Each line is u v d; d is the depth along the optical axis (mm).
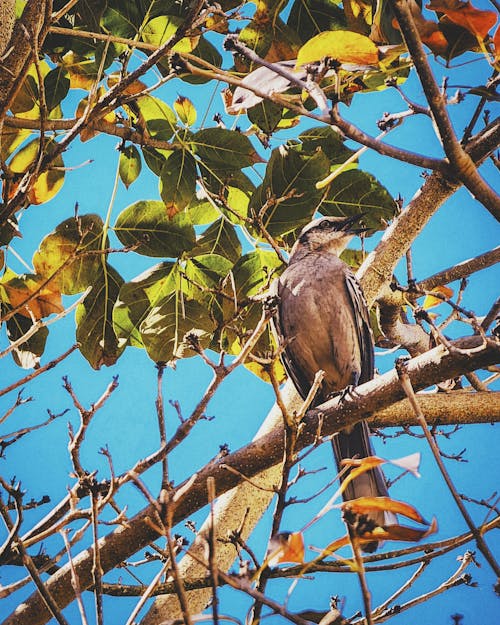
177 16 7254
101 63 6395
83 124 6184
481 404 6383
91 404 5387
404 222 8109
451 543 6000
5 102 5836
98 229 7660
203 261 7809
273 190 7391
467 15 4875
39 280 7676
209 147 7473
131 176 7754
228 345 8062
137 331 7773
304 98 5441
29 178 6137
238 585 4160
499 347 5238
